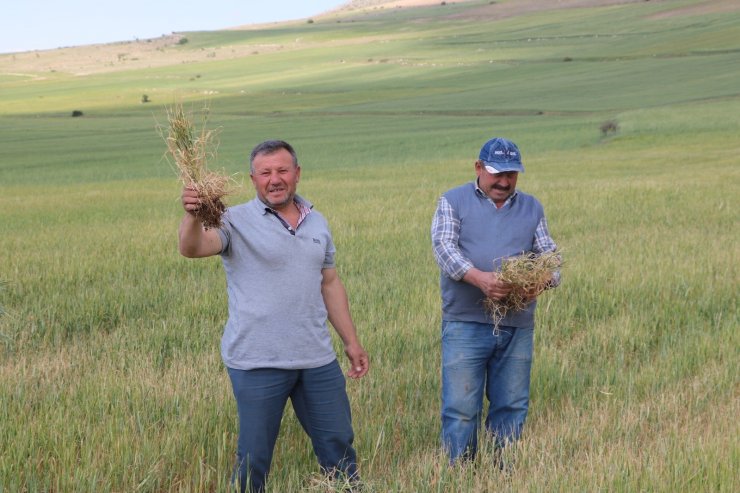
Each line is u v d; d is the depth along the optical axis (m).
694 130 47.22
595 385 6.36
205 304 9.15
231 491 4.43
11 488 4.44
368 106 92.75
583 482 4.30
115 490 4.57
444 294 5.31
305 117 85.12
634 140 45.84
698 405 5.88
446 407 5.27
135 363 6.77
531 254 5.08
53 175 43.44
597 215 17.06
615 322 8.26
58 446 4.88
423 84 115.31
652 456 4.65
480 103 86.19
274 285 4.39
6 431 5.07
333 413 4.59
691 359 7.00
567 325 8.21
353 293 9.61
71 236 15.72
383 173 35.00
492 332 5.23
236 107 101.94
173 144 4.14
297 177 4.53
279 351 4.40
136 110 107.75
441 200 5.34
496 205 5.29
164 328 7.93
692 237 13.73
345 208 19.28
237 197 22.89
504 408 5.34
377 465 5.00
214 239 4.31
